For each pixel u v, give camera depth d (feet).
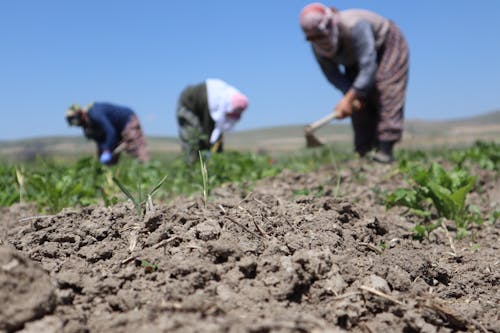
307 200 10.73
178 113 31.65
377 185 18.45
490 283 9.17
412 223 12.45
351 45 24.98
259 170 21.79
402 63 25.66
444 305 7.70
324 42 24.85
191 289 6.66
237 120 31.37
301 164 27.14
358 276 7.62
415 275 8.37
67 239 8.57
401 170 16.35
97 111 36.40
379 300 7.11
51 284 6.17
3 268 5.86
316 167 26.84
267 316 6.18
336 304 6.92
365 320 6.93
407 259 8.55
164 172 22.67
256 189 17.02
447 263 9.99
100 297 6.71
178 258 7.34
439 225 11.59
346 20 24.85
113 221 8.93
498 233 12.19
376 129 26.40
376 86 25.61
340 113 25.57
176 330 5.56
